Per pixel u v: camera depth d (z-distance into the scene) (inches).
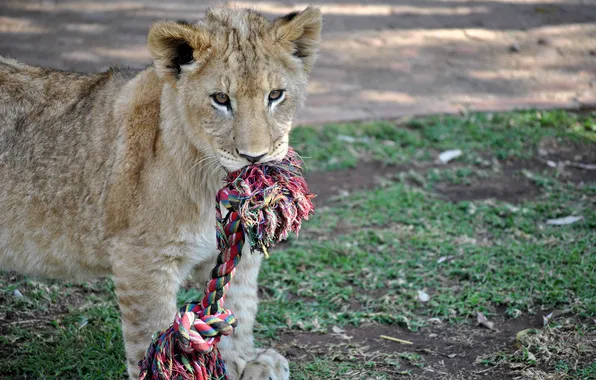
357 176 388.5
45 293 291.3
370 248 325.1
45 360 252.4
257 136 205.8
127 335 231.3
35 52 515.2
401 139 425.1
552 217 341.4
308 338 268.4
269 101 214.7
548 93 483.5
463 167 395.9
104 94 241.8
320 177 387.5
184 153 222.5
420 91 485.7
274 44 215.3
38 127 242.5
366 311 283.0
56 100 245.3
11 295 289.1
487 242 324.2
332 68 515.8
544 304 277.0
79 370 247.4
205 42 211.3
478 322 270.5
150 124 228.4
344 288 296.2
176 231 225.8
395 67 520.1
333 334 270.5
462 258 311.7
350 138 422.9
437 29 580.7
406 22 593.3
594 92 485.1
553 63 528.1
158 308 230.1
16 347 260.1
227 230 196.4
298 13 222.8
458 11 616.7
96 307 284.4
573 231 325.4
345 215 350.0
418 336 268.2
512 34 573.0
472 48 550.0
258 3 613.6
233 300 246.4
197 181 224.8
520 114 448.5
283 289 297.0
